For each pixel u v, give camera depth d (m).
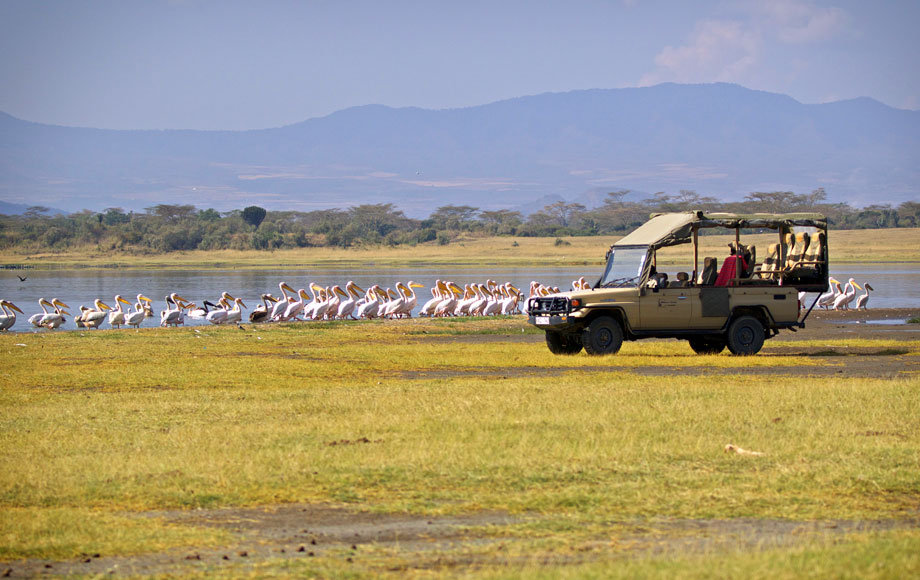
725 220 86.81
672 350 95.81
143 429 51.06
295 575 28.38
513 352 93.56
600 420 50.53
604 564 27.89
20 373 76.88
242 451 44.28
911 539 29.95
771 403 55.72
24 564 29.84
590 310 85.12
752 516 34.22
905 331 118.94
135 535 32.59
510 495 36.84
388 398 60.28
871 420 50.72
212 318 148.38
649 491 37.19
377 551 30.77
